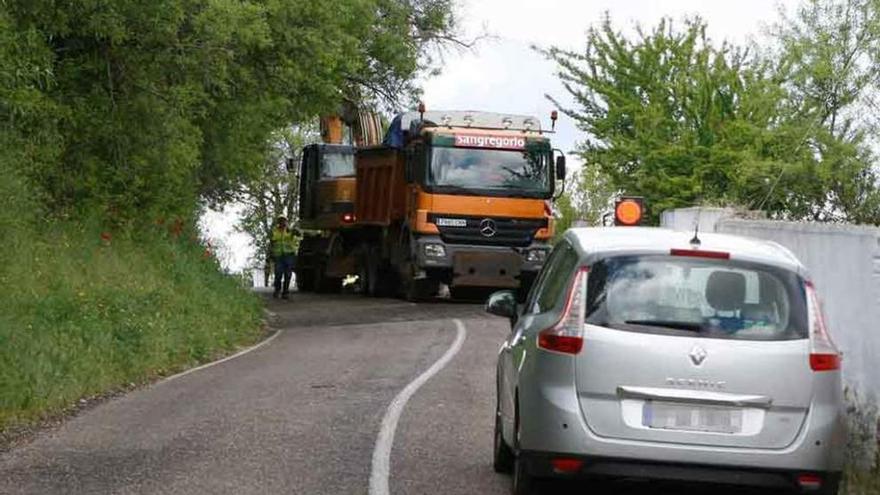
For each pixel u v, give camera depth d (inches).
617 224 788.0
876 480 515.5
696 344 463.5
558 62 1636.3
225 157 1616.6
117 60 1235.9
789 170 1141.1
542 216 1688.0
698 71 1471.5
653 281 475.8
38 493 504.4
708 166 1376.7
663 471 461.1
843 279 641.0
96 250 1197.1
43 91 1189.7
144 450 597.6
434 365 968.9
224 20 1234.0
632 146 1475.1
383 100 2202.3
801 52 1191.6
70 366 791.1
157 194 1397.6
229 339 1165.7
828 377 466.6
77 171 1284.4
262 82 1507.1
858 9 1174.3
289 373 917.2
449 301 1806.1
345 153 2210.9
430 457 596.4
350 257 2086.6
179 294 1231.5
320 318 1509.6
